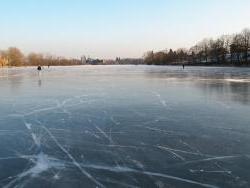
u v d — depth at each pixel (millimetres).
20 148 9961
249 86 28578
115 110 16234
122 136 11250
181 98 20578
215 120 13695
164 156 9094
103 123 13281
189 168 8172
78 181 7426
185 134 11453
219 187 7051
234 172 7902
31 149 9844
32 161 8781
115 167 8273
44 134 11594
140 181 7387
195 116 14586
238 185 7145
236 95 21953
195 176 7664
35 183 7359
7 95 22766
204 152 9430
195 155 9172
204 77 42250
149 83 33219
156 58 164625
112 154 9297
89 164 8508
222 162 8594
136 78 42781
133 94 22938
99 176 7703
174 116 14617
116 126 12750
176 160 8758
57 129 12328
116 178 7566
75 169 8164
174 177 7605
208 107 16953
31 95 22656
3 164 8586
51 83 34031
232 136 11141
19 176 7773
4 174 7910
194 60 118250
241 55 91875
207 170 8039
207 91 24609
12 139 10977
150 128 12383
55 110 16328
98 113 15430
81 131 11992
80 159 8898
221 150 9609
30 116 14836
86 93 23719
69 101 19484
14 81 37375
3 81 37375
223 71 60750
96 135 11398
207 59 108812
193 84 31172
